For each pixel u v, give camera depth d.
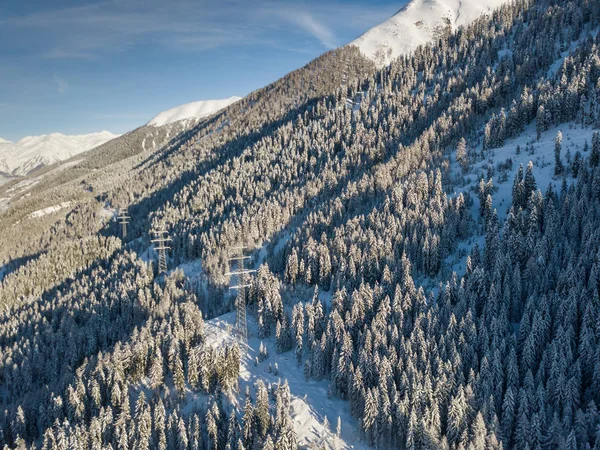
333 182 163.62
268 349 96.94
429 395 68.19
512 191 116.38
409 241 111.94
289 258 118.31
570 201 101.25
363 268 105.62
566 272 80.81
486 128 152.75
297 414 76.94
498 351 69.62
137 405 80.06
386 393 70.19
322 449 66.25
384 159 170.88
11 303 173.25
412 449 64.94
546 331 73.38
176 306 111.56
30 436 89.00
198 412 80.06
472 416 65.06
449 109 176.25
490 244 97.44
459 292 86.62
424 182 127.12
